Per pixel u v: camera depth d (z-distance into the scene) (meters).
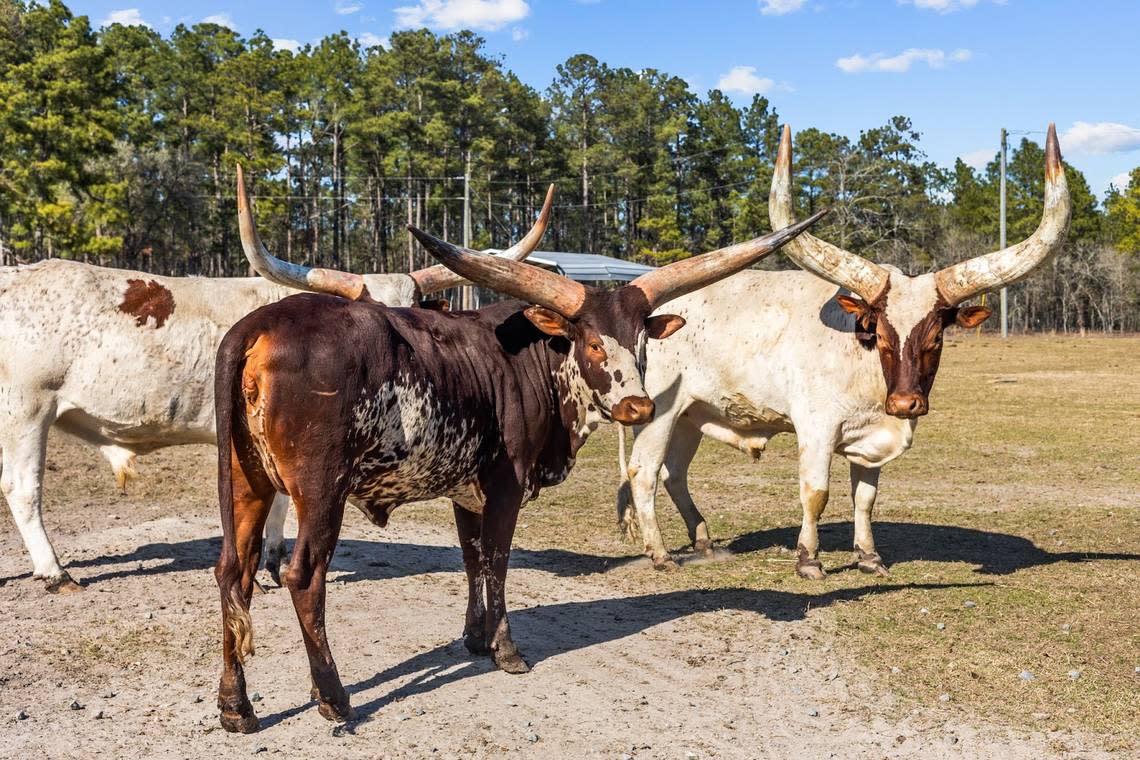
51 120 48.41
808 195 78.69
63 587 7.20
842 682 5.55
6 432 7.09
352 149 77.06
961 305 7.47
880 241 70.25
